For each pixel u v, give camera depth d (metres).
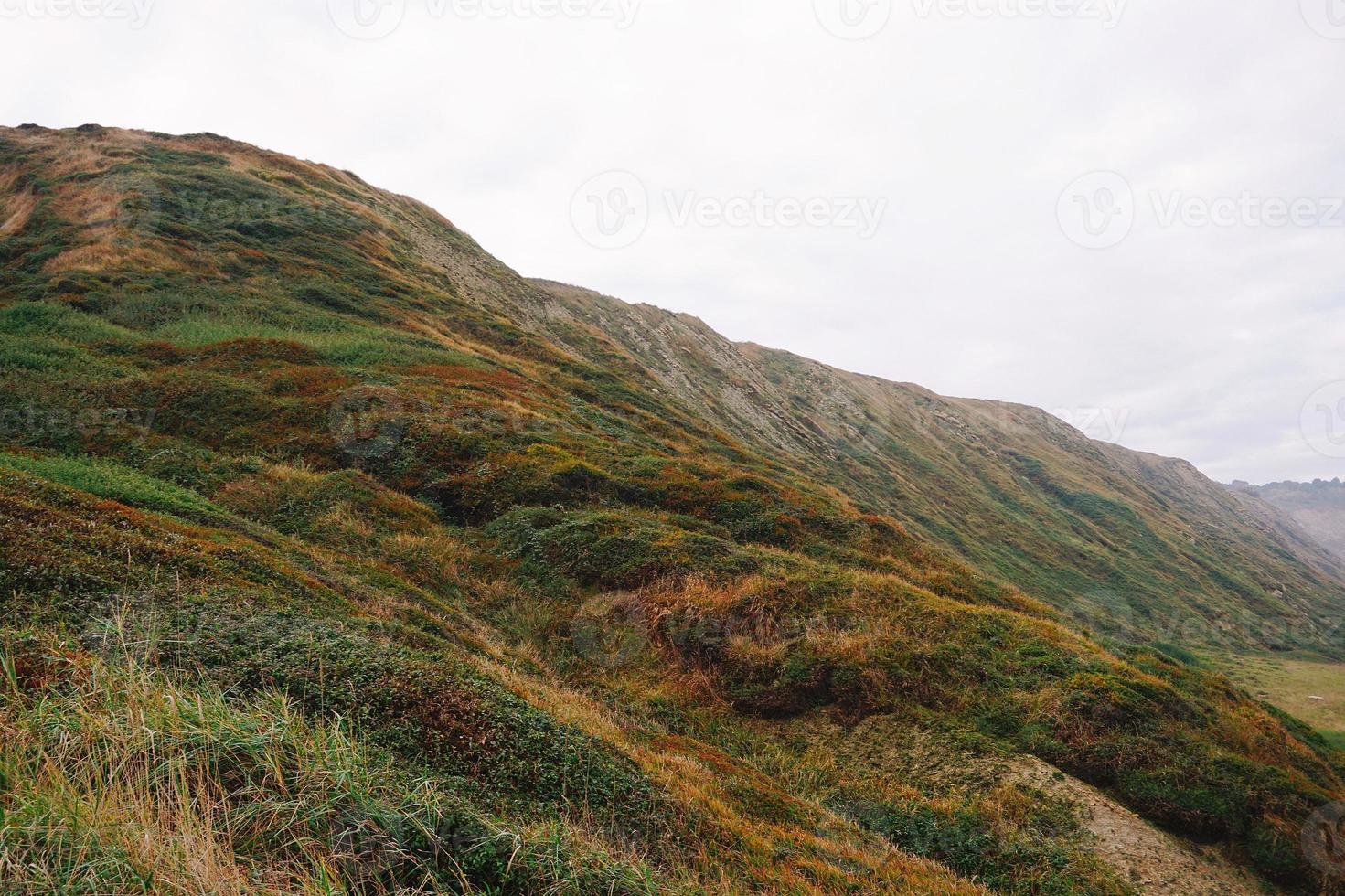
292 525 16.66
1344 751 18.81
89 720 4.95
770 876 7.21
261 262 39.88
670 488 23.28
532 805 6.80
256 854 4.61
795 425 88.25
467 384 29.33
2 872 3.68
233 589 9.80
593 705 12.14
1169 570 88.31
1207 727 13.27
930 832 10.41
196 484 17.81
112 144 51.44
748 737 13.06
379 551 16.25
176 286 33.66
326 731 6.22
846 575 17.80
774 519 22.48
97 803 4.26
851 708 13.48
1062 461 128.75
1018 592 25.95
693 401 74.19
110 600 8.15
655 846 7.10
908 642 14.84
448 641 12.15
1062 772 11.69
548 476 21.61
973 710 13.24
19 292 30.77
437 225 69.62
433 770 6.73
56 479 14.29
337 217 50.38
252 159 56.28
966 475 105.31
